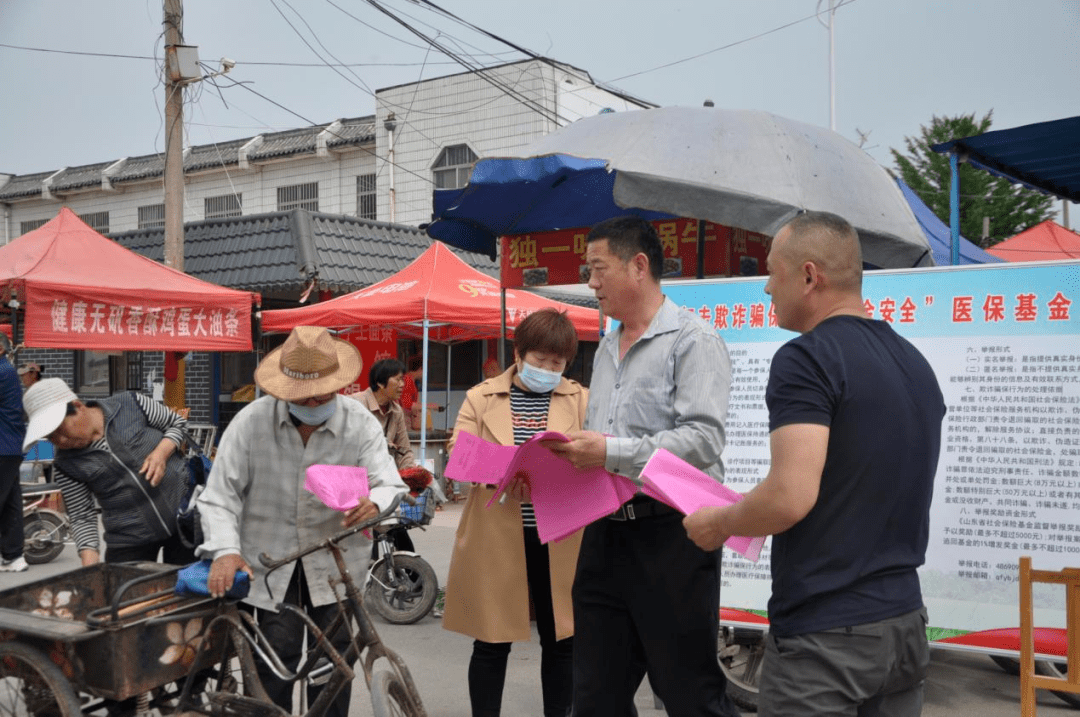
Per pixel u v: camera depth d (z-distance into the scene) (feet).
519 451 9.34
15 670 10.27
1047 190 23.44
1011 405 13.78
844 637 6.95
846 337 7.26
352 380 11.00
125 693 9.87
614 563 9.89
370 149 70.44
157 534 13.55
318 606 11.21
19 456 23.50
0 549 24.62
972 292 14.03
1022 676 10.59
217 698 10.55
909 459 7.16
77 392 49.73
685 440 9.31
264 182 75.20
